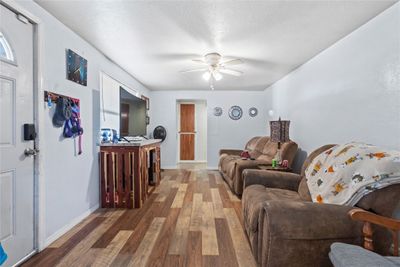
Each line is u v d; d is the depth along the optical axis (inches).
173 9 73.9
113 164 113.9
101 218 99.7
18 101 65.1
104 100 122.6
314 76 119.6
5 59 60.9
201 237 81.9
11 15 62.8
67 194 87.4
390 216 51.6
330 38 95.9
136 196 113.3
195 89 220.5
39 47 71.7
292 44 102.7
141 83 190.7
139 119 153.4
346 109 92.9
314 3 70.0
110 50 111.8
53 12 76.1
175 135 227.5
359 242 51.4
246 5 71.3
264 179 92.8
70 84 89.1
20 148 65.8
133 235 83.4
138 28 87.6
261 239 60.4
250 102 225.0
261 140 175.6
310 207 53.7
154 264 65.5
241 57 120.8
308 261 52.4
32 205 70.3
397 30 68.6
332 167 69.2
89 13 76.7
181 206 115.9
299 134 138.4
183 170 220.8
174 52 113.7
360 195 55.4
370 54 79.4
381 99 74.6
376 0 67.9
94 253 71.1
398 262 37.6
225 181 173.2
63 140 85.0
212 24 84.0
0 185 59.7
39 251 71.5
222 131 225.0
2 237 60.3
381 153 58.6
